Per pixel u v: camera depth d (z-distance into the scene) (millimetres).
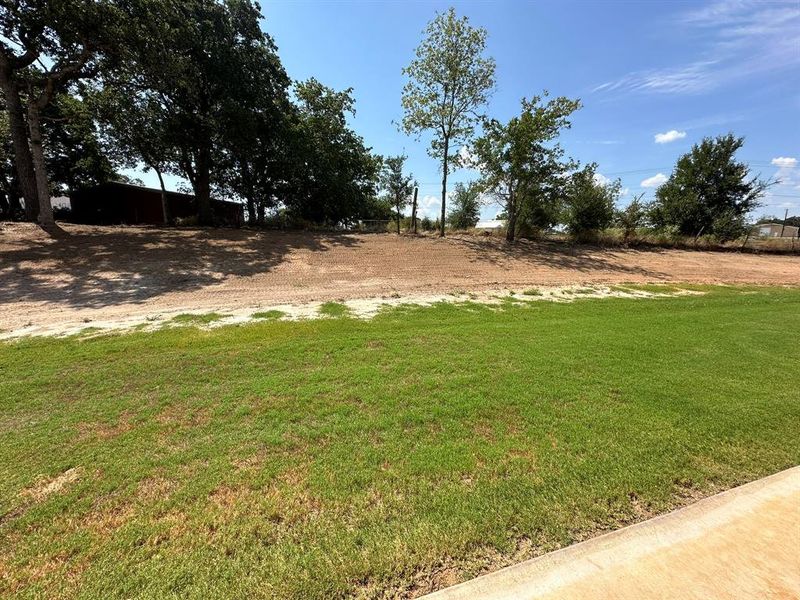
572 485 2438
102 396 3750
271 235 16812
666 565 1850
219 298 8430
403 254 14906
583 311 8180
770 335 6160
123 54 13188
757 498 2328
